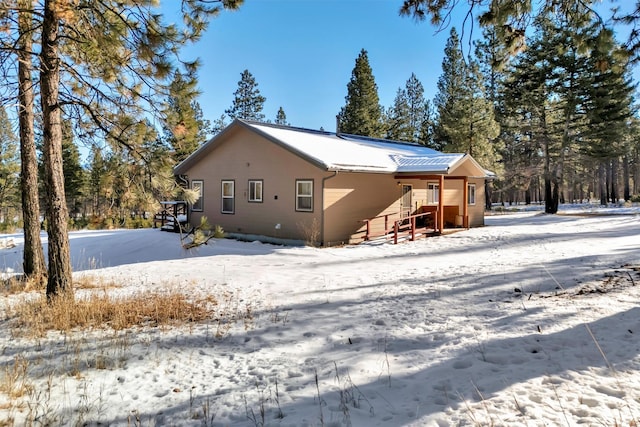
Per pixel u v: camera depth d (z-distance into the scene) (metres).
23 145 8.71
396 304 6.24
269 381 3.84
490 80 33.25
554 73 26.06
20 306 6.54
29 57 6.41
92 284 8.55
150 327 5.67
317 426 2.92
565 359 3.74
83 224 23.20
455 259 10.73
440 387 3.39
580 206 36.47
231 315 6.14
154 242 15.28
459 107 28.62
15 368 4.15
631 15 5.42
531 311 5.30
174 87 6.36
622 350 3.84
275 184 15.40
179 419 3.22
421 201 18.91
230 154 16.91
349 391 3.48
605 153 27.22
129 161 6.29
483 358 3.94
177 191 6.28
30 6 6.18
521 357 3.87
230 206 16.98
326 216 14.16
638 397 2.98
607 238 13.37
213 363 4.37
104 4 5.97
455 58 30.80
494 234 15.98
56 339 5.19
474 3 5.54
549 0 5.47
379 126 35.97
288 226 15.06
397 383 3.57
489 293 6.52
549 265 8.57
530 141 29.41
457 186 20.94
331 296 7.02
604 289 6.18
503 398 3.09
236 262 11.26
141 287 8.27
